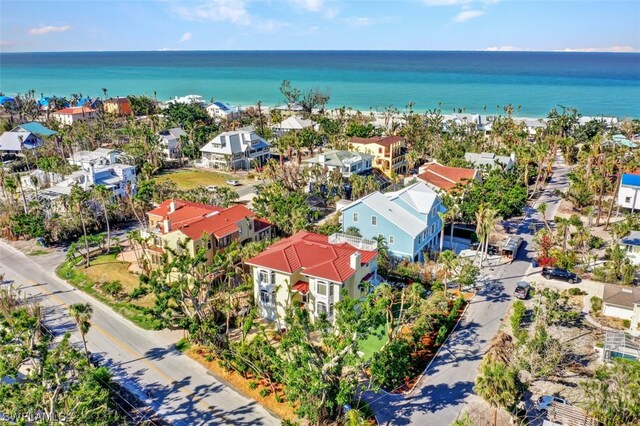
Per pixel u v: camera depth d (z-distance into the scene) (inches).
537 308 1993.1
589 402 1465.3
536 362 1654.8
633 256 2544.3
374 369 1505.9
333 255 2027.6
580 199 3383.4
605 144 4419.3
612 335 1796.3
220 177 4507.9
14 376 1390.3
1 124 6250.0
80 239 2851.9
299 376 1385.3
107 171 3742.6
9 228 3083.2
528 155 3934.5
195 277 1957.4
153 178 4133.9
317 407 1428.4
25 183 3850.9
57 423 1268.5
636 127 5669.3
